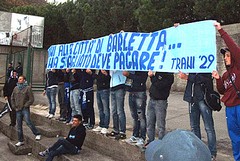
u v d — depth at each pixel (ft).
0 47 63.16
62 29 92.32
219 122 23.84
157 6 55.57
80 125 19.54
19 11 95.91
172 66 14.43
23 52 50.34
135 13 59.16
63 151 18.81
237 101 10.72
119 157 17.69
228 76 11.09
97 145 20.01
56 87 27.58
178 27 14.19
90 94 21.70
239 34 38.34
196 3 47.14
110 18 72.64
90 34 76.84
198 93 13.44
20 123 23.79
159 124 15.24
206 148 4.50
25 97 23.52
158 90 15.20
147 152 5.06
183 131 4.75
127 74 17.07
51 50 27.30
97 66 20.38
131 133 20.57
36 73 67.56
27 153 23.52
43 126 27.02
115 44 18.84
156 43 15.72
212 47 12.28
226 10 43.68
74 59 23.61
